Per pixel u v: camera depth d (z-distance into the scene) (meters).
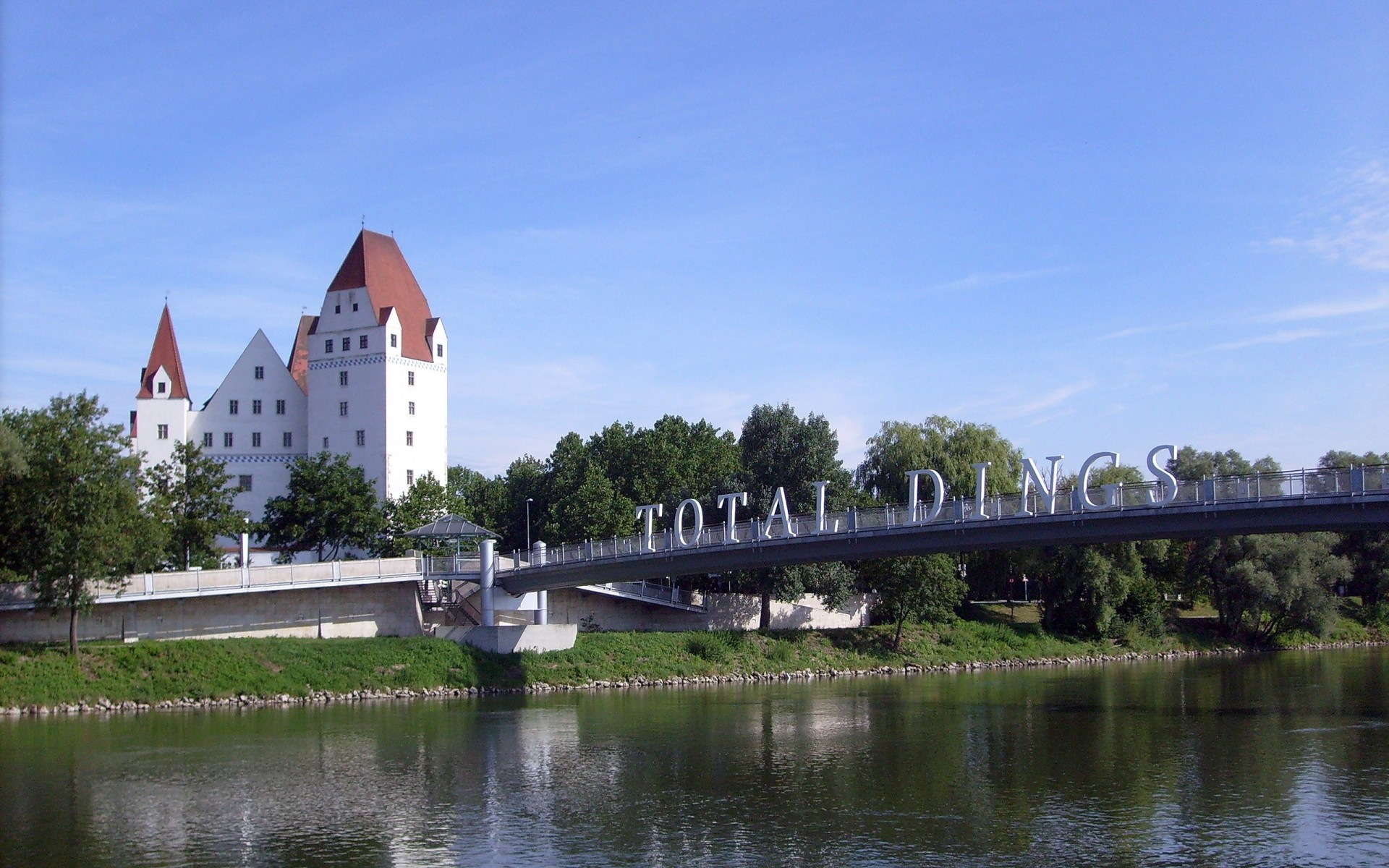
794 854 38.50
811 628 106.50
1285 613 114.56
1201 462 122.50
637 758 54.19
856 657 99.50
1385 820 42.12
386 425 122.69
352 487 105.56
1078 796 45.97
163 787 48.09
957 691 81.44
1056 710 69.94
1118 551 110.31
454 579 88.00
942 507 66.19
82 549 67.69
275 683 74.31
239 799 46.09
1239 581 112.38
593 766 52.31
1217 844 39.12
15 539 70.12
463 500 117.81
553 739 59.28
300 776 50.16
